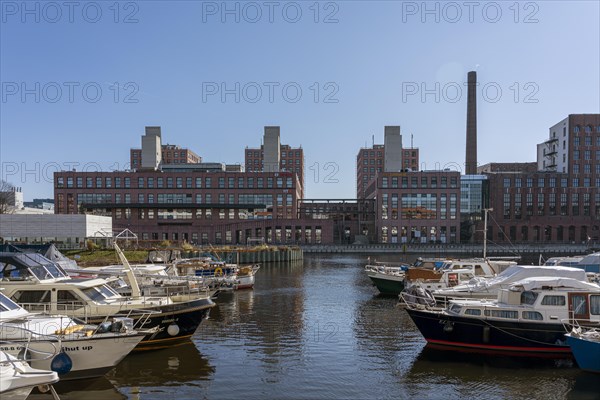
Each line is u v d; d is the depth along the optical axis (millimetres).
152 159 143250
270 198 130250
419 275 35500
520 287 21734
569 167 136000
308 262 84438
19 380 12953
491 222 131500
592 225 127500
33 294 21172
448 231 127500
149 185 130000
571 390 17250
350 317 30766
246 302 37156
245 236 123875
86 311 20641
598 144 135000
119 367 19484
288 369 19562
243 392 16969
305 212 151125
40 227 70250
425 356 21344
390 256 100875
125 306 21328
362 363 20406
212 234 122812
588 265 41781
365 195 190875
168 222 126000
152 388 17219
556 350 20453
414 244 117750
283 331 26516
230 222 123562
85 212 126688
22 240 69688
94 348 16938
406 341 24109
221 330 26703
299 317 30750
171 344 22391
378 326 27891
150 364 19953
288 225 124625
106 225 78938
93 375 17328
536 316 20609
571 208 133625
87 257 62938
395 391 17219
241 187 130500
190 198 130250
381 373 19109
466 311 21766
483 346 21422
